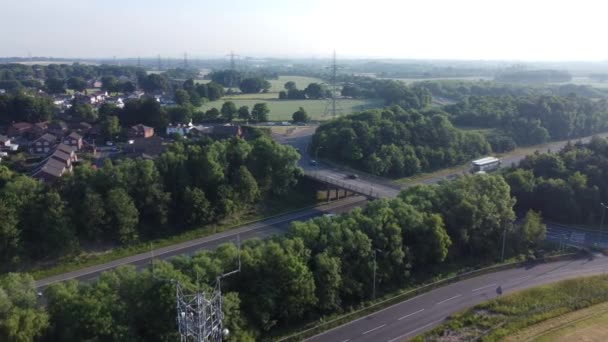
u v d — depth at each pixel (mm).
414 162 138625
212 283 59062
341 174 128750
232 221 102562
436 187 93750
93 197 86312
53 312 53344
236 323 57562
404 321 66125
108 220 87688
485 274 81188
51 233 81562
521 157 162500
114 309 52938
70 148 138125
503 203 90250
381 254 73938
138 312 54344
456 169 147250
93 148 154000
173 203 98125
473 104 199625
